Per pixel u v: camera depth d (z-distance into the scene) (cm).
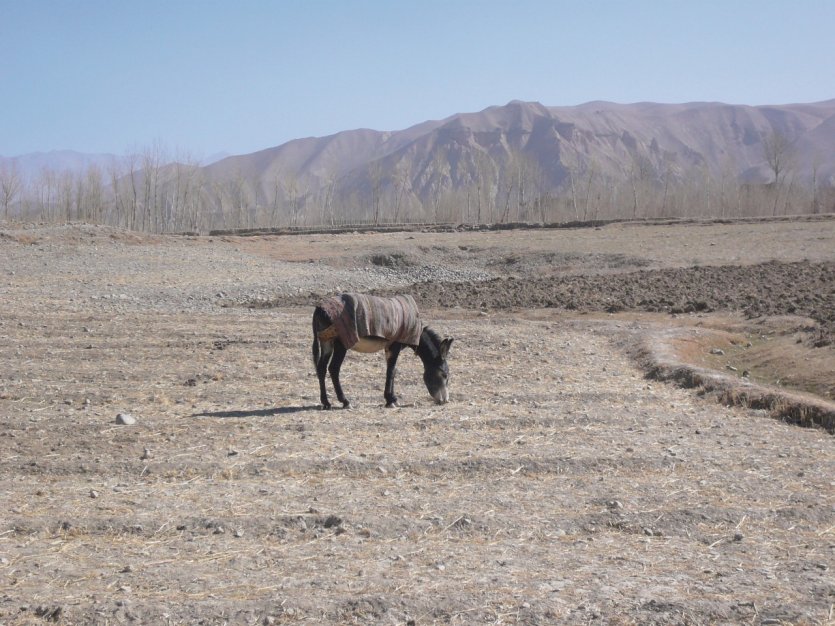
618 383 1606
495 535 807
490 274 4378
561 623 626
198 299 3216
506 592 674
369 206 19638
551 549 772
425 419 1271
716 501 902
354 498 905
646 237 5478
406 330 1343
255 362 1816
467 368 1748
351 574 709
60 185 12912
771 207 10838
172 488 945
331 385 1588
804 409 1283
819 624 623
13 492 925
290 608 641
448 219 13338
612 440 1156
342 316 1297
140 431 1193
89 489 938
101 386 1555
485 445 1125
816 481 971
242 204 13612
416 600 655
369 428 1222
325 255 4878
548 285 3356
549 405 1395
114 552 759
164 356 1878
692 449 1109
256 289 3541
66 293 3225
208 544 778
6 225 5384
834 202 10856
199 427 1220
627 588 684
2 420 1255
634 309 2616
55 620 624
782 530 826
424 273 4438
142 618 627
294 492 927
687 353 1869
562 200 13175
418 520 834
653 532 820
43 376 1642
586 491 934
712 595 672
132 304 3005
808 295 2562
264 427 1222
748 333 2127
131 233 5378
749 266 3669
